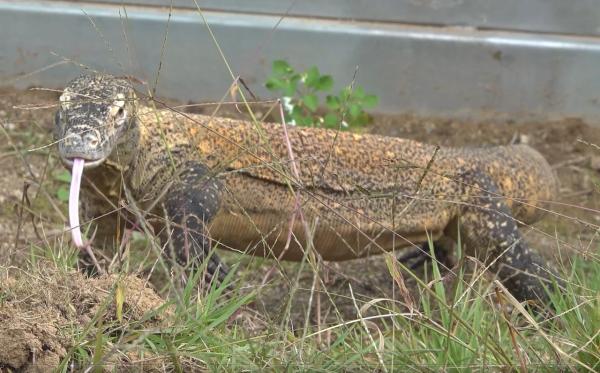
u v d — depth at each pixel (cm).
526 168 1087
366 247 980
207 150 941
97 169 873
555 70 1515
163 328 684
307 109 1386
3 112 1402
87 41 1466
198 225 896
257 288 777
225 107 1467
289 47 1484
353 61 1498
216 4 1476
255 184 952
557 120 1523
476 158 1055
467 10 1508
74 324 707
